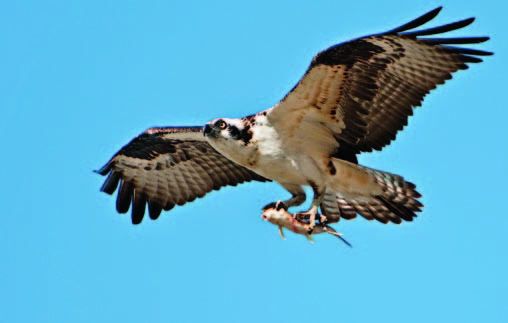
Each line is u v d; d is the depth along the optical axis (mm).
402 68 15234
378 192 15992
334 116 15297
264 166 15594
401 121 15656
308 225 15031
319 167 15617
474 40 14734
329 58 14641
